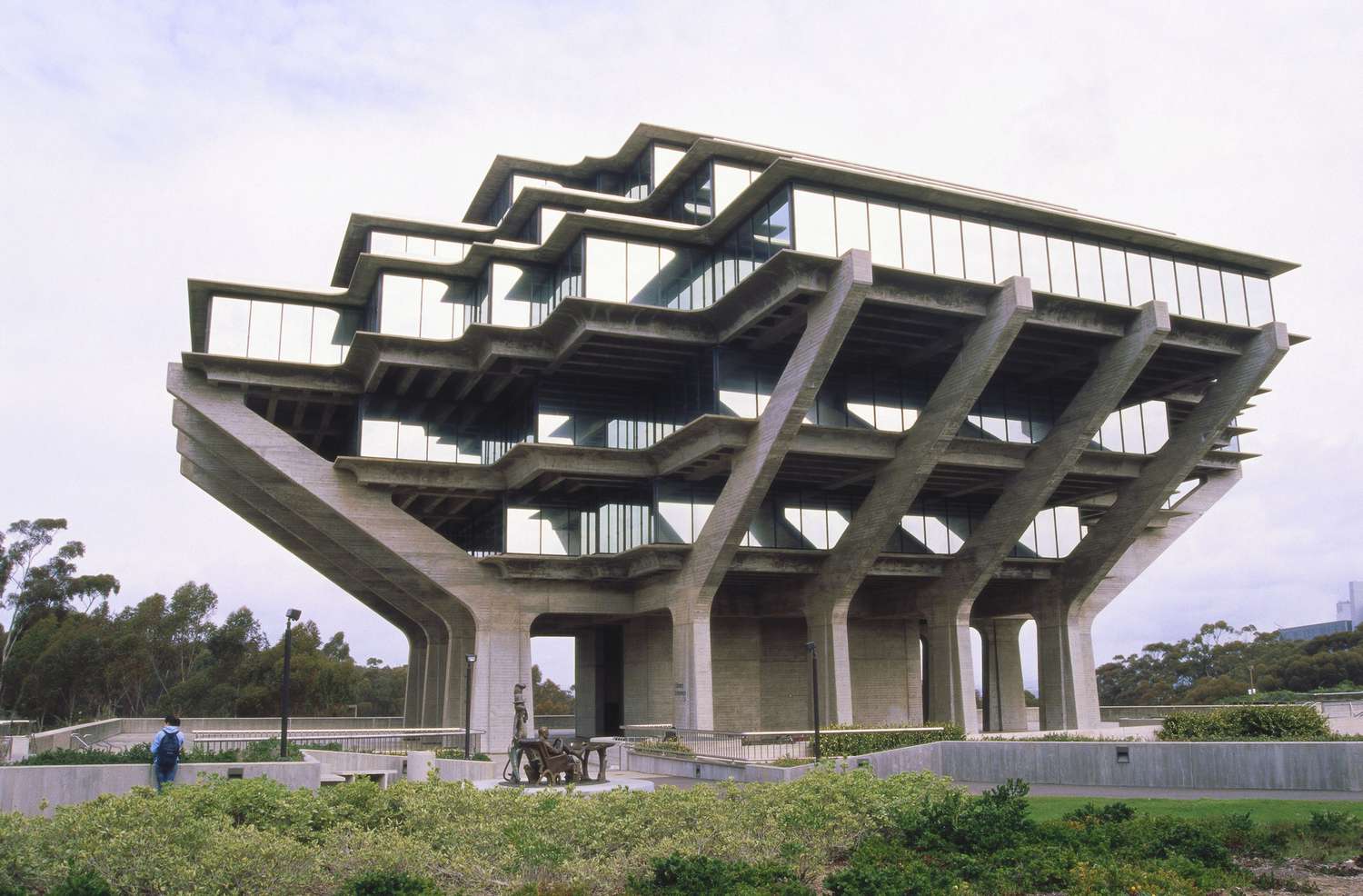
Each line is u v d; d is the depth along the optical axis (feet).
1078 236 133.49
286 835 44.04
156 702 293.02
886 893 36.70
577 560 144.87
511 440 152.05
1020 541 156.04
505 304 138.51
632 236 130.93
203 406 139.64
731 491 129.39
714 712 155.84
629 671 169.27
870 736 99.30
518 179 169.58
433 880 38.50
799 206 117.39
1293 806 62.03
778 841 44.01
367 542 147.54
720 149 136.77
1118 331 131.54
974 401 126.11
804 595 148.15
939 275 119.03
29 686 238.68
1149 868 40.32
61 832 39.73
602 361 136.67
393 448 146.41
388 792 51.13
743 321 124.47
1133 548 175.63
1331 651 307.17
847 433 131.03
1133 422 150.61
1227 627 364.58
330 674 266.57
